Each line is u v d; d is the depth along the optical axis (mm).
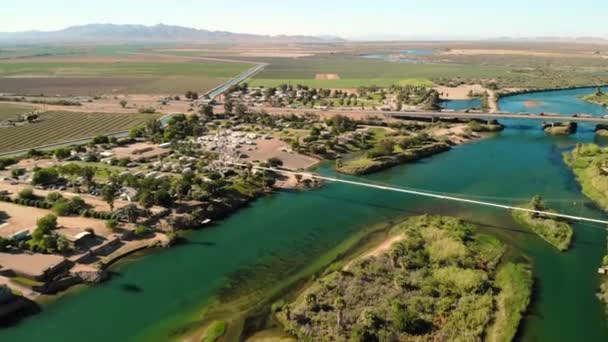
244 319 81688
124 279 94938
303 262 102000
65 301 87125
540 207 124562
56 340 76500
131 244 107688
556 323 79562
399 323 75188
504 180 156625
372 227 119688
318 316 79625
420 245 104312
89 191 132875
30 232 106438
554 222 116188
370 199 139625
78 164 161750
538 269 97250
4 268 91750
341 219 125000
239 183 144250
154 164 161875
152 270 98562
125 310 84750
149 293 90125
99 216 116125
